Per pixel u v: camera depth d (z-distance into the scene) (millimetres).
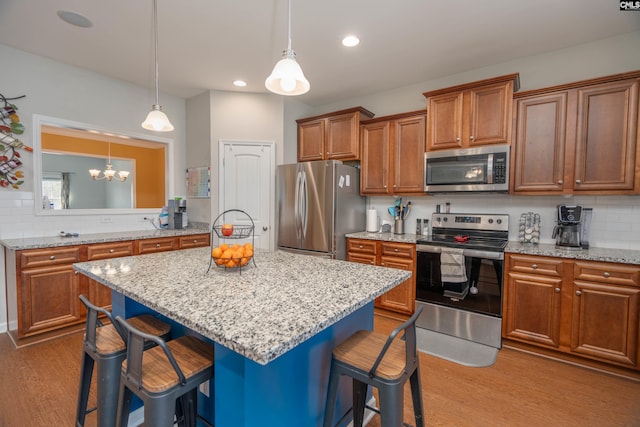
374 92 3850
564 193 2465
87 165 3365
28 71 2838
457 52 2793
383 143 3436
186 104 4086
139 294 1256
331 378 1252
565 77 2725
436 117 3002
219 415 1093
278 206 3775
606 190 2311
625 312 2084
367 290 1330
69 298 2680
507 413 1785
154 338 987
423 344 2621
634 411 1800
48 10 2186
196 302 1163
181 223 3836
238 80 3443
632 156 2219
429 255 2869
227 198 3797
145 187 3861
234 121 3805
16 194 2801
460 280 2688
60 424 1649
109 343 1326
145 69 3180
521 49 2738
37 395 1886
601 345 2168
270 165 3889
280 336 883
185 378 1060
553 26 2367
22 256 2443
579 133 2389
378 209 3842
